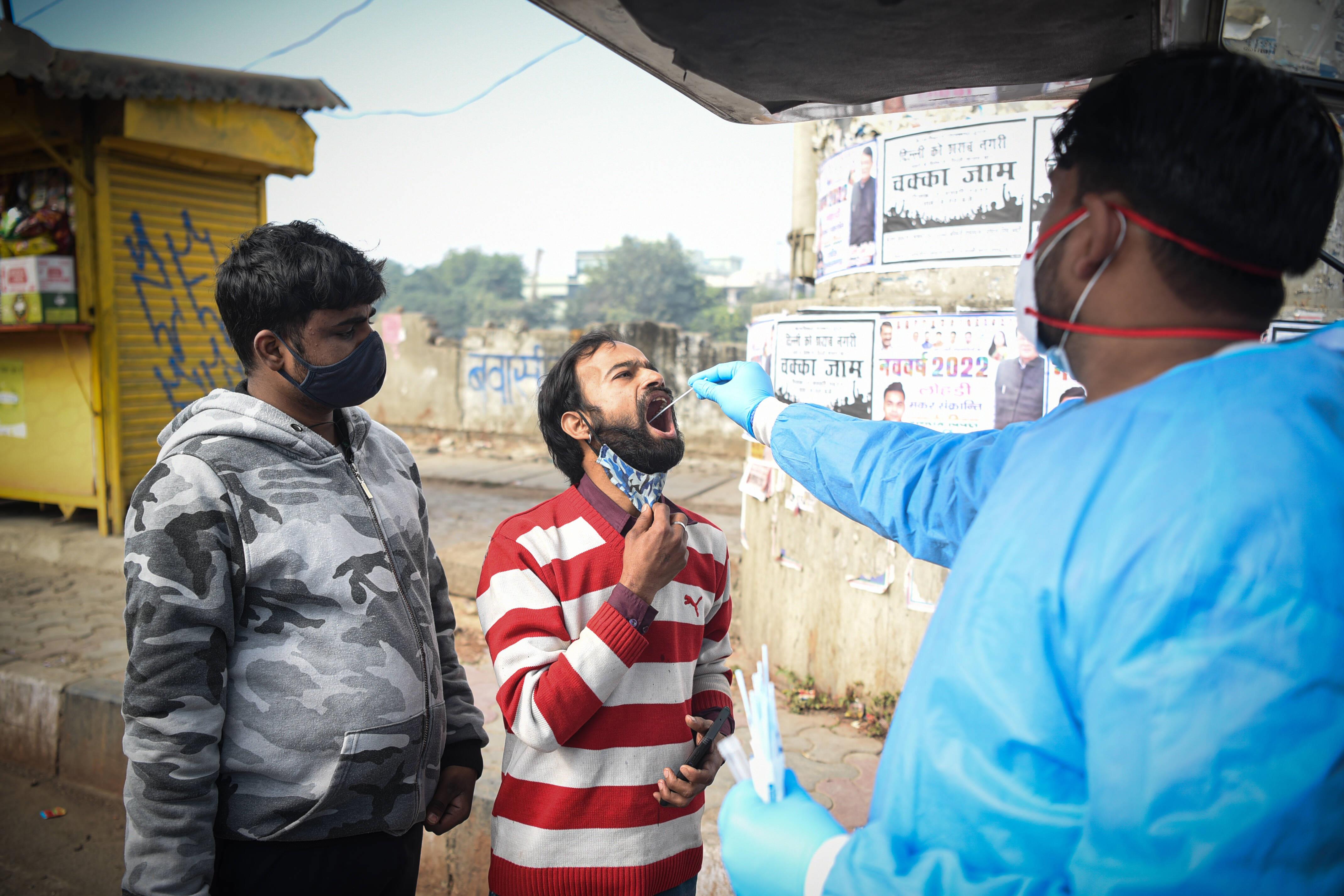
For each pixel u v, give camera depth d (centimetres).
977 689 66
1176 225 68
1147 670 56
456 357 1130
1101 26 105
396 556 153
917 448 110
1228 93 67
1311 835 52
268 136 616
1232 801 53
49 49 486
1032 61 117
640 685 145
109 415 578
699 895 239
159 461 142
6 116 556
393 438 177
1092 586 61
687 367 1030
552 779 140
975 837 65
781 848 81
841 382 312
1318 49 122
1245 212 66
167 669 127
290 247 141
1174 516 59
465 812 166
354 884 143
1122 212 71
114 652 400
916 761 70
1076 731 63
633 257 7475
